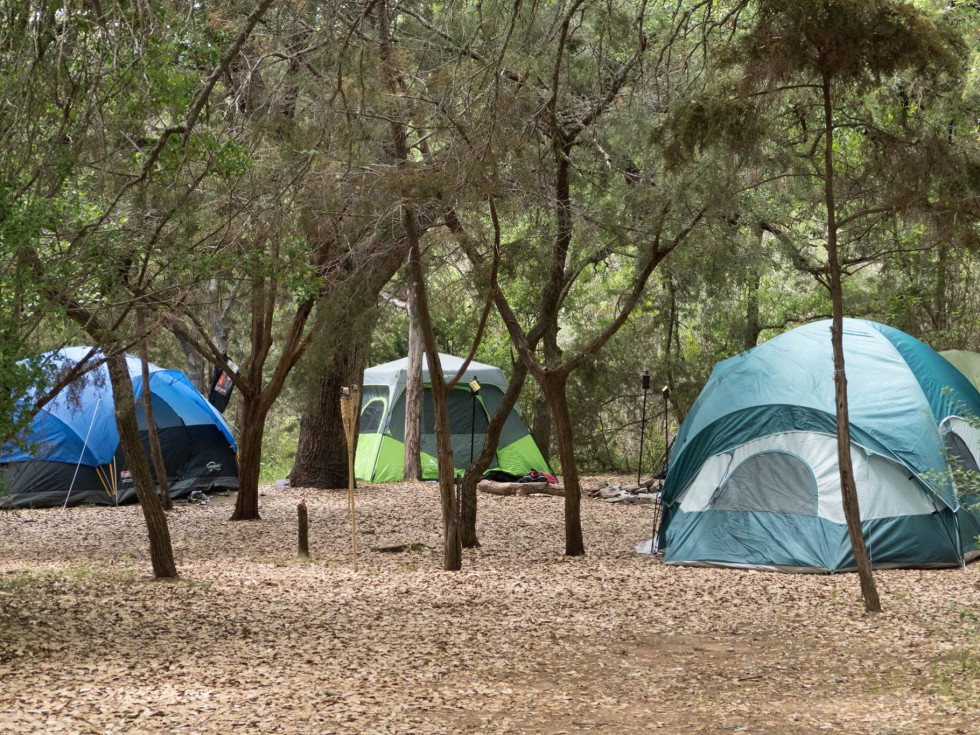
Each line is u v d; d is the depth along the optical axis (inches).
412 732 226.5
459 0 417.1
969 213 365.1
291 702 246.4
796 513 464.8
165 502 660.7
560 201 443.2
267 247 440.1
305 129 410.9
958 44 346.3
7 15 309.7
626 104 442.0
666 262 478.9
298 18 405.7
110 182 352.2
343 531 573.0
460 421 862.5
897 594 394.3
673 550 481.4
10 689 251.9
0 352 295.1
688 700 257.0
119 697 247.1
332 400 785.6
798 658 301.3
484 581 423.8
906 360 497.7
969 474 432.8
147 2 304.5
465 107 396.8
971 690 257.6
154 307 360.2
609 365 884.0
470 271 458.3
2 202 294.0
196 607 365.4
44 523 598.5
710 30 406.0
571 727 234.1
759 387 491.5
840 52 337.1
